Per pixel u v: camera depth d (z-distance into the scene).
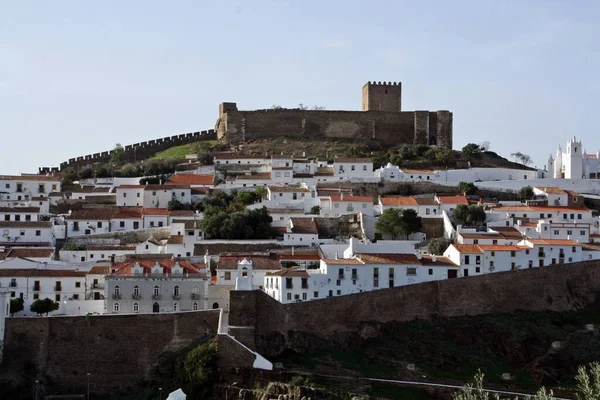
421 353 187.25
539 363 186.25
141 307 189.00
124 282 189.00
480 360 188.25
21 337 173.75
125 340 176.38
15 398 169.12
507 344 192.50
